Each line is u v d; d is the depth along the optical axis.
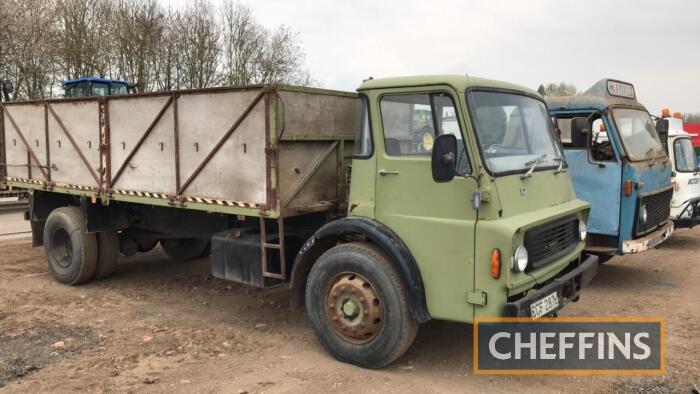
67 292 6.98
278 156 4.81
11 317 5.93
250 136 4.97
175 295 6.87
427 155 4.28
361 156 4.61
